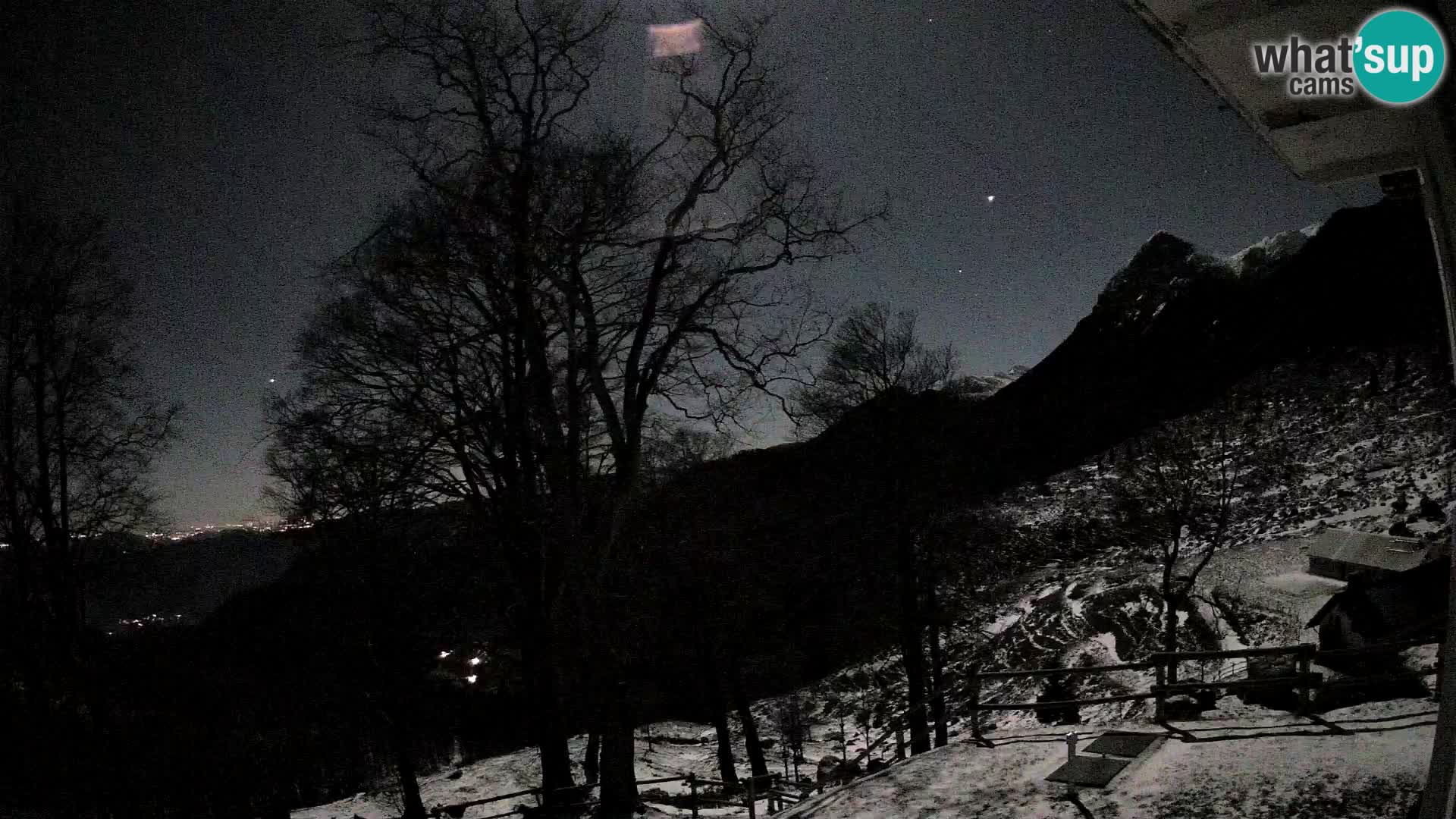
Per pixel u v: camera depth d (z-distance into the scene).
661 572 24.62
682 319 17.16
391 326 20.05
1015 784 9.88
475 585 23.61
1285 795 7.92
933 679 30.38
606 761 16.50
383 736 26.70
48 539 21.23
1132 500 36.28
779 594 33.00
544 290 17.27
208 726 23.91
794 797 17.23
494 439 20.50
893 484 28.47
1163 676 11.38
